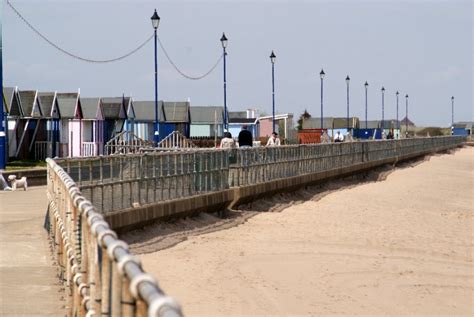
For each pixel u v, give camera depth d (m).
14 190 67.88
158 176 44.69
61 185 27.34
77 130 129.00
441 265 41.75
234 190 57.78
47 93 121.12
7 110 102.00
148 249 39.50
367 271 38.88
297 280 35.84
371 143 120.44
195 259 38.44
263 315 29.19
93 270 14.46
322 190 85.19
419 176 121.25
